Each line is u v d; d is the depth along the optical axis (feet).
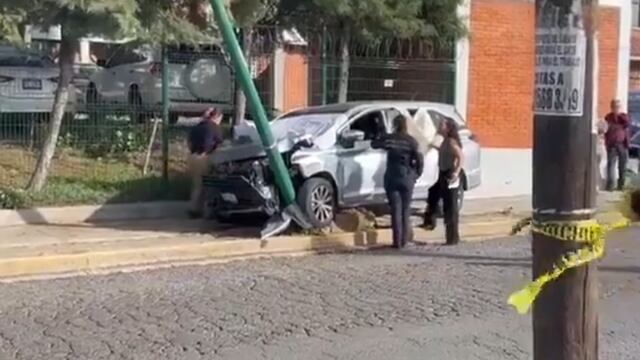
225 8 45.62
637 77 135.33
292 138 47.26
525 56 72.08
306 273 37.65
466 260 41.27
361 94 65.10
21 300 31.94
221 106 59.93
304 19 59.21
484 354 25.22
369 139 49.96
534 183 12.12
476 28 69.87
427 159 51.01
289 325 28.35
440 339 26.81
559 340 12.35
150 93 57.98
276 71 64.95
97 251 39.75
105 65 58.70
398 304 31.53
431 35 60.95
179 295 32.89
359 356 24.88
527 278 36.58
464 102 69.67
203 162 50.08
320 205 46.57
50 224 47.75
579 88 11.62
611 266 39.50
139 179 53.36
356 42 61.31
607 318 29.86
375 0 55.62
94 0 43.32
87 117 55.16
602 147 66.33
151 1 47.44
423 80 67.87
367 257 42.27
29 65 54.39
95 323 28.45
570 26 11.50
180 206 51.98
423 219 51.70
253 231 46.96
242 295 32.91
